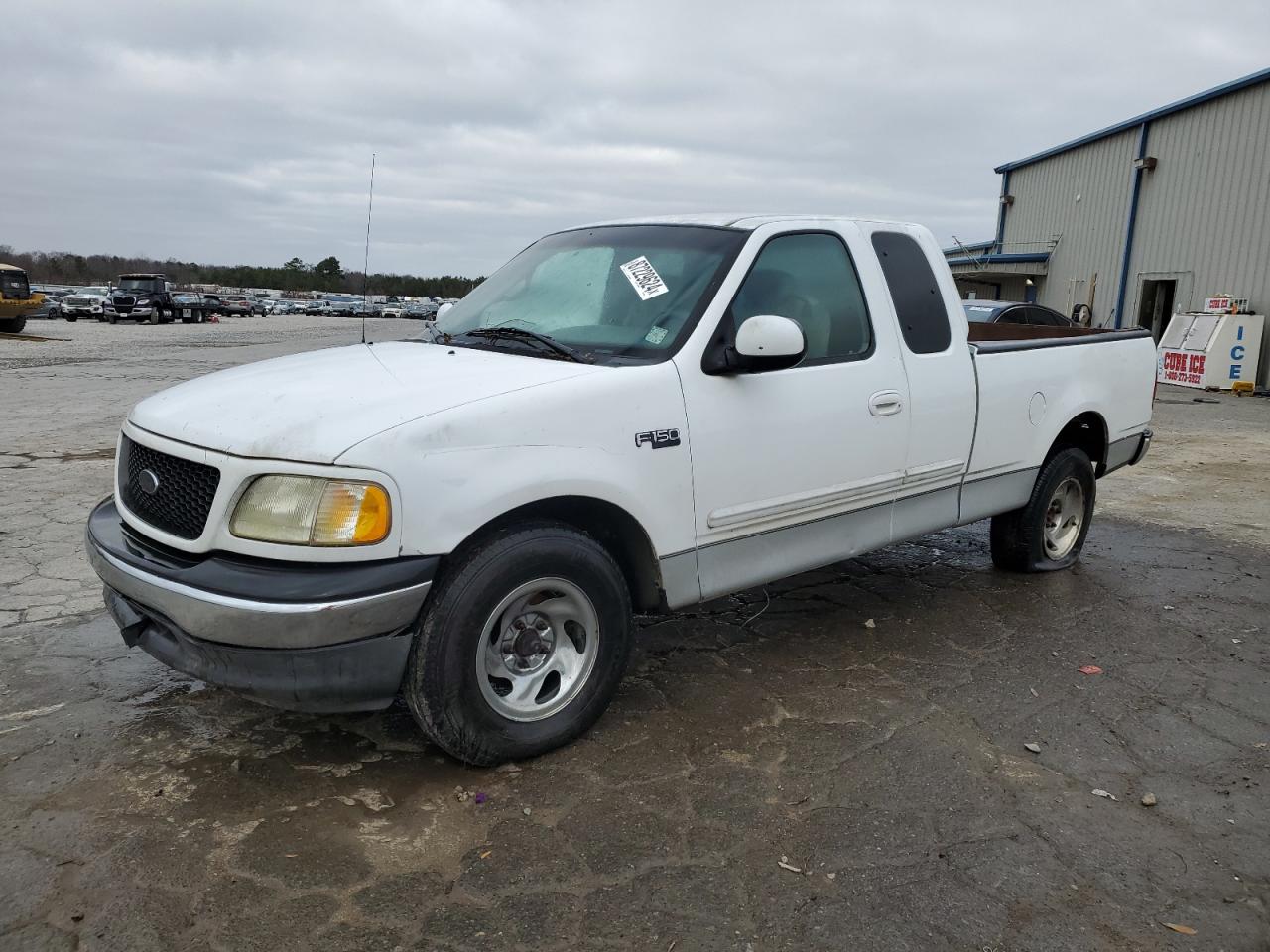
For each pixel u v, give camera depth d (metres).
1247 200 20.80
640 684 3.93
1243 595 5.30
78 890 2.52
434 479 2.83
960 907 2.53
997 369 4.72
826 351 3.97
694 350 3.47
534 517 3.17
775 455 3.71
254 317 66.75
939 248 4.62
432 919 2.43
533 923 2.43
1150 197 24.09
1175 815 3.02
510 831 2.83
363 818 2.88
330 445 2.77
